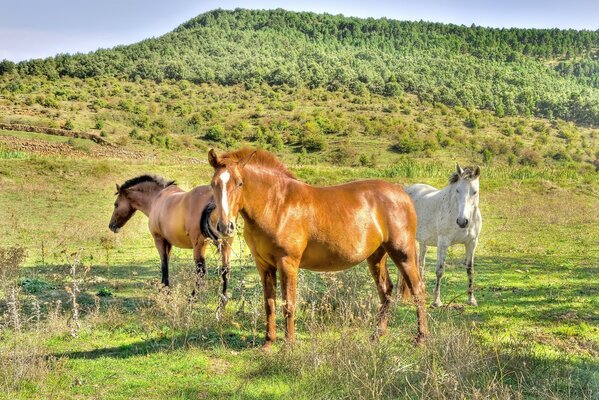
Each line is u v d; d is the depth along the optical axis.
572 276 11.70
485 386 5.21
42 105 96.50
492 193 27.59
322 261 6.72
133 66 159.50
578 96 144.62
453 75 189.12
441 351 5.95
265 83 156.75
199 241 8.42
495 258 13.98
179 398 5.45
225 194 5.99
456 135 95.38
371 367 5.56
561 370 5.85
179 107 115.38
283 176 6.61
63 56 157.50
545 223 20.44
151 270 12.16
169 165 34.12
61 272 11.49
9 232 16.61
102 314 8.09
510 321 8.20
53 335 7.32
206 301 8.46
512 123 120.00
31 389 5.57
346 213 6.68
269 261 6.57
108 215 21.06
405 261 7.10
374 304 7.83
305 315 8.00
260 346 6.87
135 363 6.39
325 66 187.50
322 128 98.12
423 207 9.84
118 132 83.56
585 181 31.14
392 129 96.31
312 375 5.77
